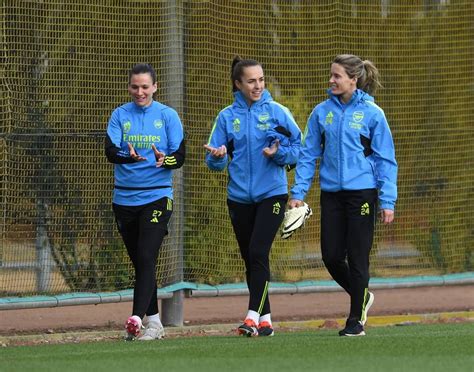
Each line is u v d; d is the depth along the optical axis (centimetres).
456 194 4203
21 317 3744
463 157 4212
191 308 4106
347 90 3002
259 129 3080
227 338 3064
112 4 3544
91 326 3588
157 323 3272
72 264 3509
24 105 3416
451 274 4178
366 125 2994
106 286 3556
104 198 3547
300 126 3925
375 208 3041
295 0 3922
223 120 3123
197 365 2327
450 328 3438
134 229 3144
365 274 2994
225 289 3728
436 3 4162
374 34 4056
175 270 3641
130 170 3072
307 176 3059
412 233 4131
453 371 2197
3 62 3381
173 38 3606
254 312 3059
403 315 3962
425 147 4144
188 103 3669
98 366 2353
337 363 2327
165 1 3609
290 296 4509
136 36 3578
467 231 4228
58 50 3472
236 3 3794
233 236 3809
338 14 3978
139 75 3075
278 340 2909
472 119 4228
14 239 3416
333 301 4372
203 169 3719
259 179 3083
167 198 3098
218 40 3734
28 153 3422
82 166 3509
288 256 3922
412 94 4116
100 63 3528
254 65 3073
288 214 3038
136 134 3077
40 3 3444
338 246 3020
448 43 4184
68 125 3488
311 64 3950
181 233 3662
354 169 2984
